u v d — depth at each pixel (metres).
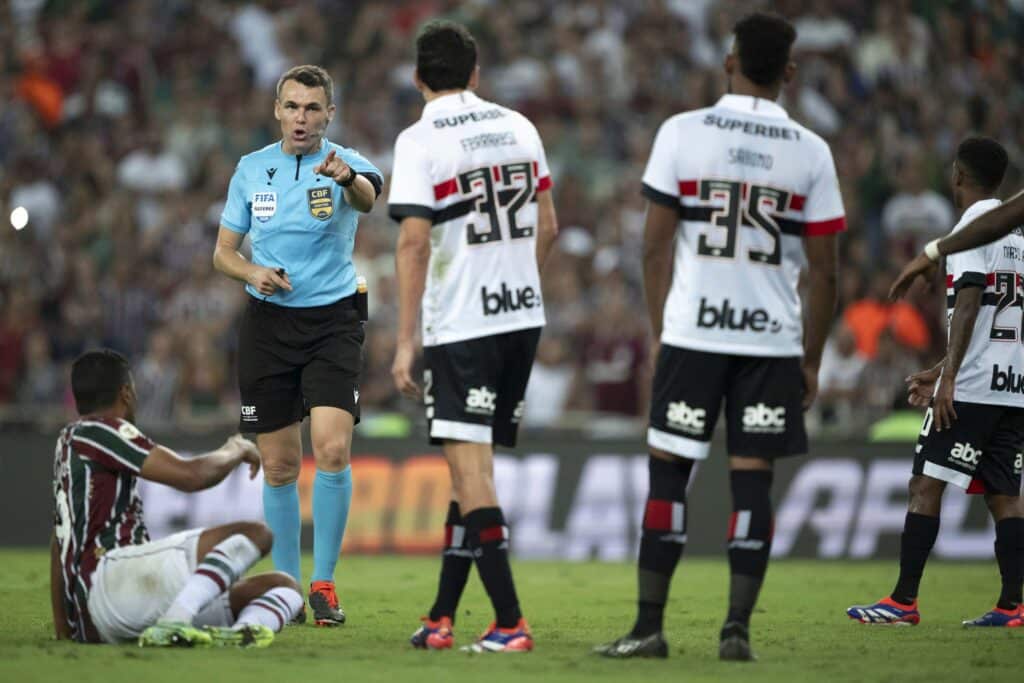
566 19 69.06
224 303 55.31
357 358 24.33
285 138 24.31
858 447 44.06
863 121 65.81
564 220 59.94
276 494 24.62
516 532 43.94
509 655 18.66
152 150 64.38
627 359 51.31
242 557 19.02
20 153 65.12
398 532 43.47
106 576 18.88
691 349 18.41
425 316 19.45
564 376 51.66
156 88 69.12
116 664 16.94
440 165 19.19
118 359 20.06
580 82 66.69
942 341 53.12
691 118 18.66
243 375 24.36
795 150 18.56
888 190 61.22
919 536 24.77
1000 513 25.05
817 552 43.62
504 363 19.61
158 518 42.81
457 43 19.83
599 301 54.25
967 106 66.69
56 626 19.81
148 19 70.25
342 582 33.25
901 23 68.06
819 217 18.56
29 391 54.53
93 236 60.75
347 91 66.50
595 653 18.81
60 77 67.94
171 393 51.38
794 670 17.66
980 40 69.75
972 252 23.67
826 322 18.81
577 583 34.53
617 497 44.25
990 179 24.50
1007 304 24.50
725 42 68.94
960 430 24.42
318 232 23.89
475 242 19.23
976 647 20.94
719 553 43.47
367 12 69.50
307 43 69.38
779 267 18.53
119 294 57.00
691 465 18.94
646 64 67.25
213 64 69.12
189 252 58.66
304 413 24.80
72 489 19.25
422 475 43.75
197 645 18.55
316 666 17.19
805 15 68.94
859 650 20.41
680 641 21.55
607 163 64.56
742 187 18.44
